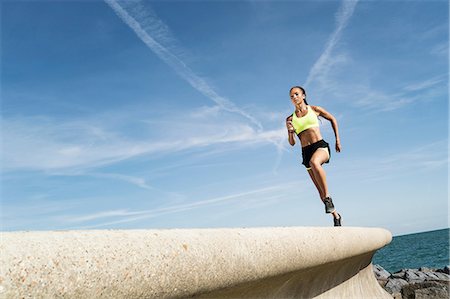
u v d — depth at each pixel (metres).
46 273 1.15
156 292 1.46
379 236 4.56
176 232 1.68
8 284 1.07
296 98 5.29
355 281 4.61
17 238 1.18
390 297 5.80
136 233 1.51
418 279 12.29
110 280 1.29
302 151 5.40
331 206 5.02
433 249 61.16
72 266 1.21
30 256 1.14
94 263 1.27
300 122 5.29
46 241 1.22
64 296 1.17
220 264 1.77
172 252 1.55
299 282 2.92
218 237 1.85
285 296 2.77
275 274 2.26
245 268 1.94
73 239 1.29
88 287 1.23
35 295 1.11
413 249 71.50
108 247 1.35
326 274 3.41
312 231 2.73
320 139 5.26
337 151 5.58
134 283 1.37
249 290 2.26
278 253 2.21
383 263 52.88
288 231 2.43
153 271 1.44
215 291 1.85
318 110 5.49
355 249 3.56
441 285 7.66
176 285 1.55
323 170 5.00
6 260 1.09
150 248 1.48
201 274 1.66
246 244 1.99
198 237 1.74
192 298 1.73
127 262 1.37
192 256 1.63
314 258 2.65
